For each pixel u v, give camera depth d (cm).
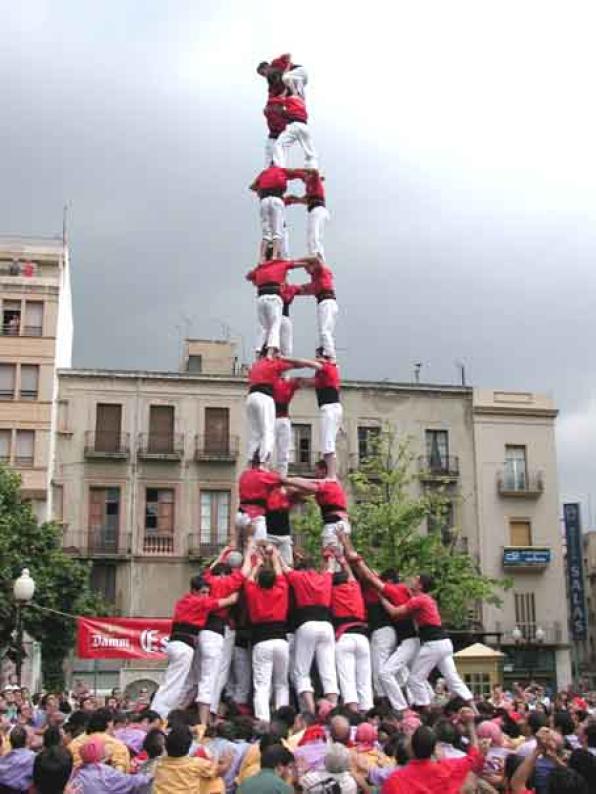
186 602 1349
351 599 1437
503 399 4988
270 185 1655
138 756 1066
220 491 4647
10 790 920
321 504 1541
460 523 4806
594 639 7288
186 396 4703
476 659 3022
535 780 822
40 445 4441
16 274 4606
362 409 4859
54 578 3619
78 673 4169
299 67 1745
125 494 4556
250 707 1409
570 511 5269
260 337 1602
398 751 884
